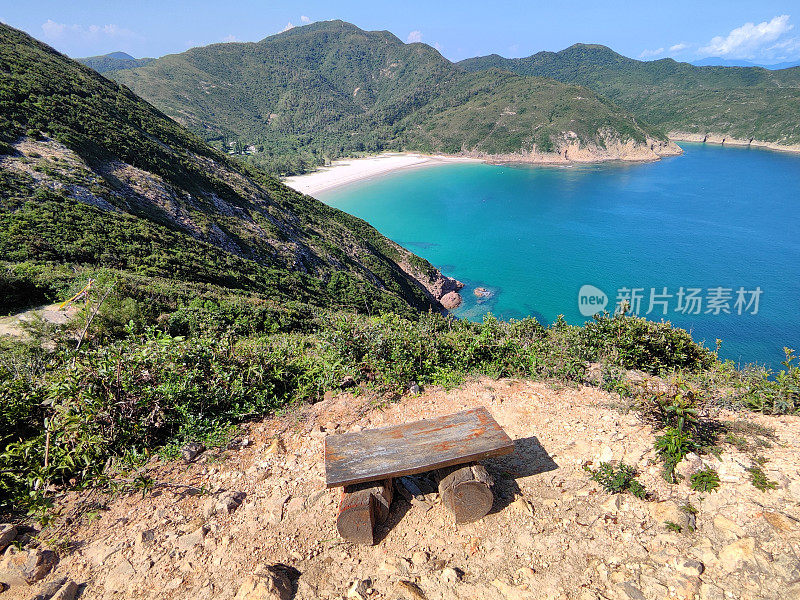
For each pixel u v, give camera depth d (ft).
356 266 168.86
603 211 366.02
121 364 21.75
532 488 17.48
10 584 14.28
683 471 16.55
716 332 161.99
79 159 112.57
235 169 194.80
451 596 13.82
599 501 16.34
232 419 23.00
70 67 179.32
